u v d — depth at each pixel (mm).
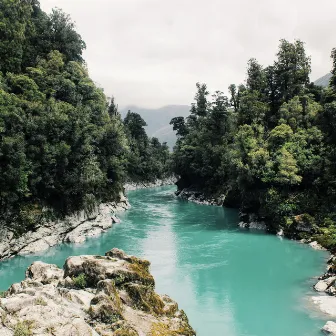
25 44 56719
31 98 44875
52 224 42531
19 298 14586
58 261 34938
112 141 62188
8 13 50188
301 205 45375
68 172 44844
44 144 40625
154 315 17016
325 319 22484
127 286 17750
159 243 42094
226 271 31875
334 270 29312
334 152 45562
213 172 82625
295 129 55188
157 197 95812
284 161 46969
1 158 36000
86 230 47062
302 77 65875
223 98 84125
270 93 68250
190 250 38750
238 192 69312
